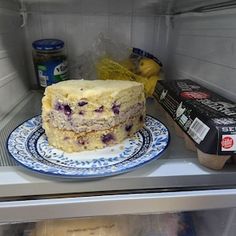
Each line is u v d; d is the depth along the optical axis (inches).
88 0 27.3
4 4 25.7
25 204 13.3
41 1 27.3
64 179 14.0
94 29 33.1
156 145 17.3
